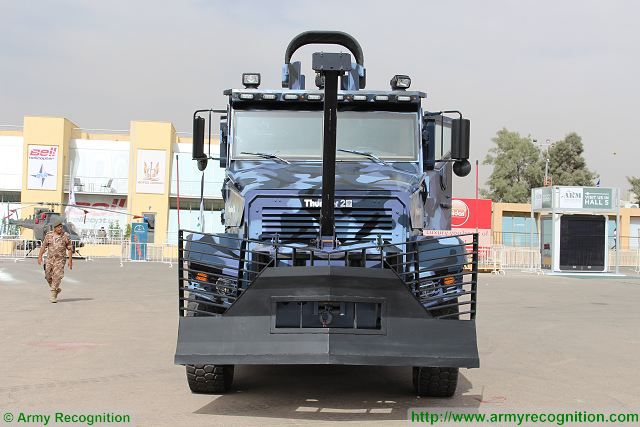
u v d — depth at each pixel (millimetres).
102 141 55594
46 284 22453
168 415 6766
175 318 14336
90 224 55062
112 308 15977
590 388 8336
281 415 6812
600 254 34938
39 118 53656
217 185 55406
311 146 8703
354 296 6410
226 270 7023
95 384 8141
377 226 7340
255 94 8758
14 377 8445
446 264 7004
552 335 12914
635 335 12984
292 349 6367
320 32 10203
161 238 54375
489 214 39281
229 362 6430
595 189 34875
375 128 8758
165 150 54625
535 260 38250
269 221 7363
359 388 8180
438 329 6488
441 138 8969
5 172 54938
